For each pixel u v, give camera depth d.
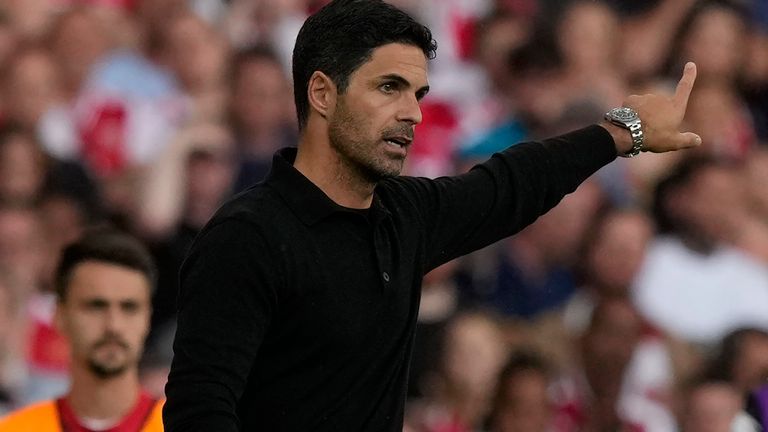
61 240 26.62
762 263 29.64
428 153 29.55
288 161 10.23
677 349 28.12
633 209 29.19
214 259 9.46
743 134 31.94
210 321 9.36
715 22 32.16
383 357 9.95
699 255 29.19
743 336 27.02
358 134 9.77
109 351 15.40
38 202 26.84
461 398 25.92
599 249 28.14
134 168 27.94
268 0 30.22
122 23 29.39
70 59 28.66
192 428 9.14
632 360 27.42
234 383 9.29
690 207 29.39
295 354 9.70
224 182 27.94
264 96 28.62
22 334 25.31
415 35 9.91
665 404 27.28
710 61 32.03
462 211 10.80
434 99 29.95
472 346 26.08
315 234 9.77
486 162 11.24
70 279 15.47
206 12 30.00
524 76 30.55
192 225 27.44
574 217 28.05
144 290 15.67
